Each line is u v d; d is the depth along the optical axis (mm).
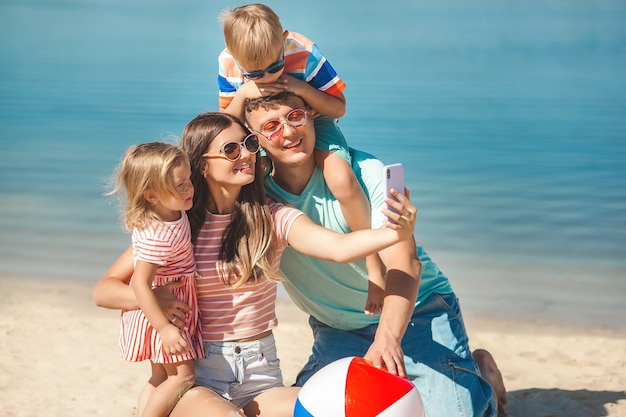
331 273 4375
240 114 4121
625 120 17094
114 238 9828
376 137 15406
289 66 4156
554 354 6262
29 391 5453
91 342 6488
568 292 8023
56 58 27766
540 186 12117
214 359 3994
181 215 3877
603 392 5375
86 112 18109
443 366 4414
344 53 28156
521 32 36250
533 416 4992
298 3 44594
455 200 11352
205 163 3920
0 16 43469
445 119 17156
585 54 28984
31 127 16672
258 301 4023
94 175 12883
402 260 3928
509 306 7625
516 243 9531
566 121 17031
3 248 9320
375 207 4223
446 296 4668
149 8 46719
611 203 11148
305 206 4285
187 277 3898
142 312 3887
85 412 5137
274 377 4086
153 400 3879
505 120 17125
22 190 11969
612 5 48469
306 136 4047
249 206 3975
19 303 7547
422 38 33531
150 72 24391
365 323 4586
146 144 3822
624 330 6992
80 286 8148
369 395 3518
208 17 41969
